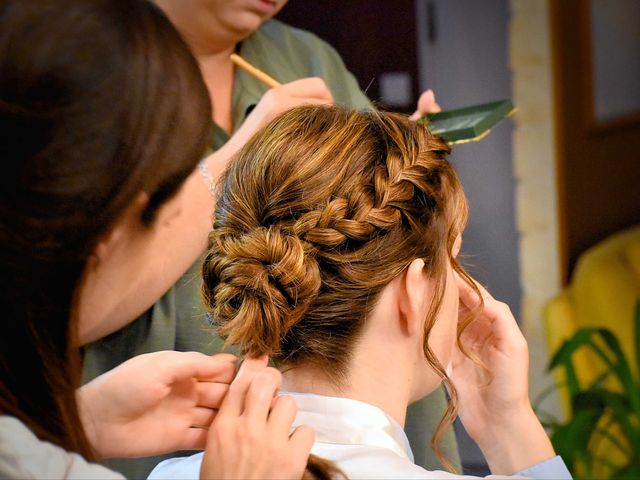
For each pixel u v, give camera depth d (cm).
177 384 112
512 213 304
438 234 107
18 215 86
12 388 91
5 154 85
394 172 106
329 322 105
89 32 86
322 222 103
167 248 137
